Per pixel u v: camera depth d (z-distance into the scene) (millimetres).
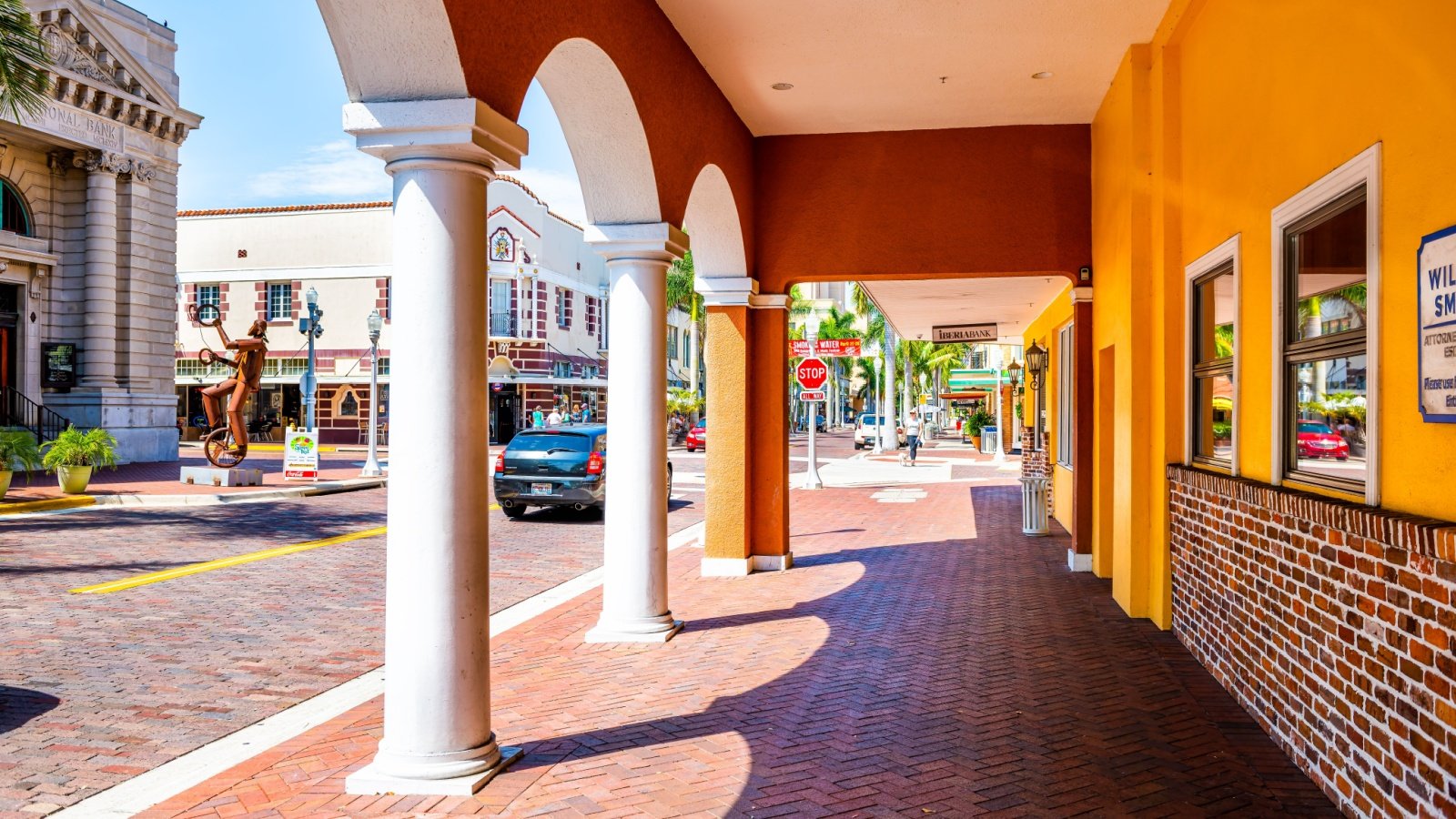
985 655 7059
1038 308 18234
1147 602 8273
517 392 44250
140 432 27891
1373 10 4012
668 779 4703
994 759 4945
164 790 4676
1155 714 5637
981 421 39312
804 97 9609
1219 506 6207
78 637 7754
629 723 5559
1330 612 4352
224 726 5691
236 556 11992
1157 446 7902
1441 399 3467
